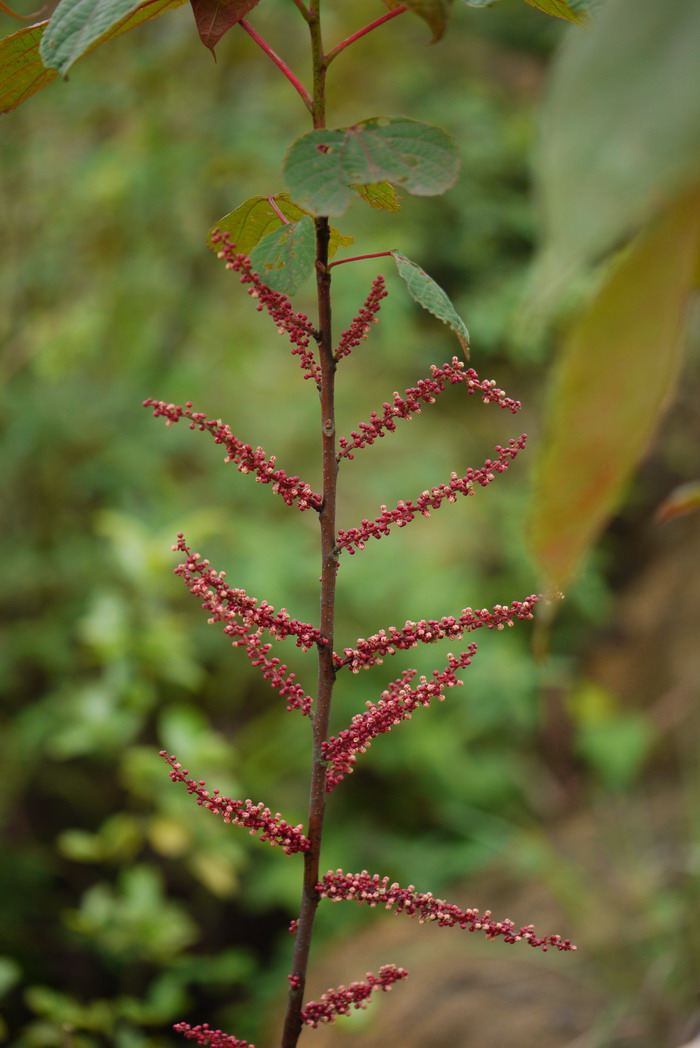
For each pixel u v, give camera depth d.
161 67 1.35
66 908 1.28
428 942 1.08
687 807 1.20
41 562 1.30
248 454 0.42
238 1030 1.12
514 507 1.67
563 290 0.23
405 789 1.43
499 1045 0.88
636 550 1.90
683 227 0.28
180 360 1.46
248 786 1.34
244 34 1.38
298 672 1.39
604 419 0.30
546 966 0.96
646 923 0.95
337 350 0.42
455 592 1.46
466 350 0.41
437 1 0.36
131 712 0.91
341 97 1.52
